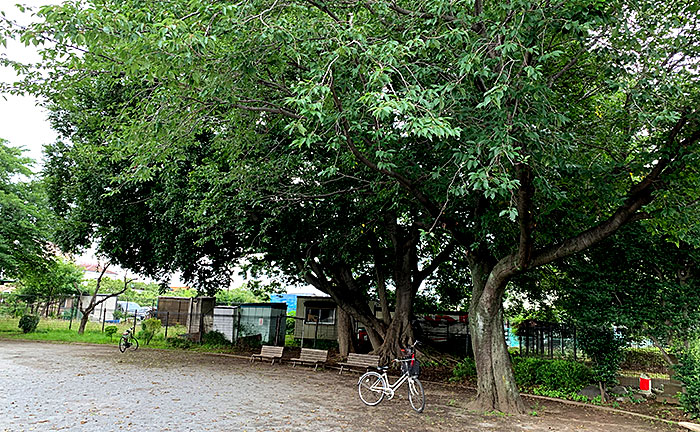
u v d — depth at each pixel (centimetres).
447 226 1134
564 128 891
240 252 2033
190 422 847
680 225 871
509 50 629
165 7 679
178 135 876
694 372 1020
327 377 1504
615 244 1195
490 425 913
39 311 3416
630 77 734
